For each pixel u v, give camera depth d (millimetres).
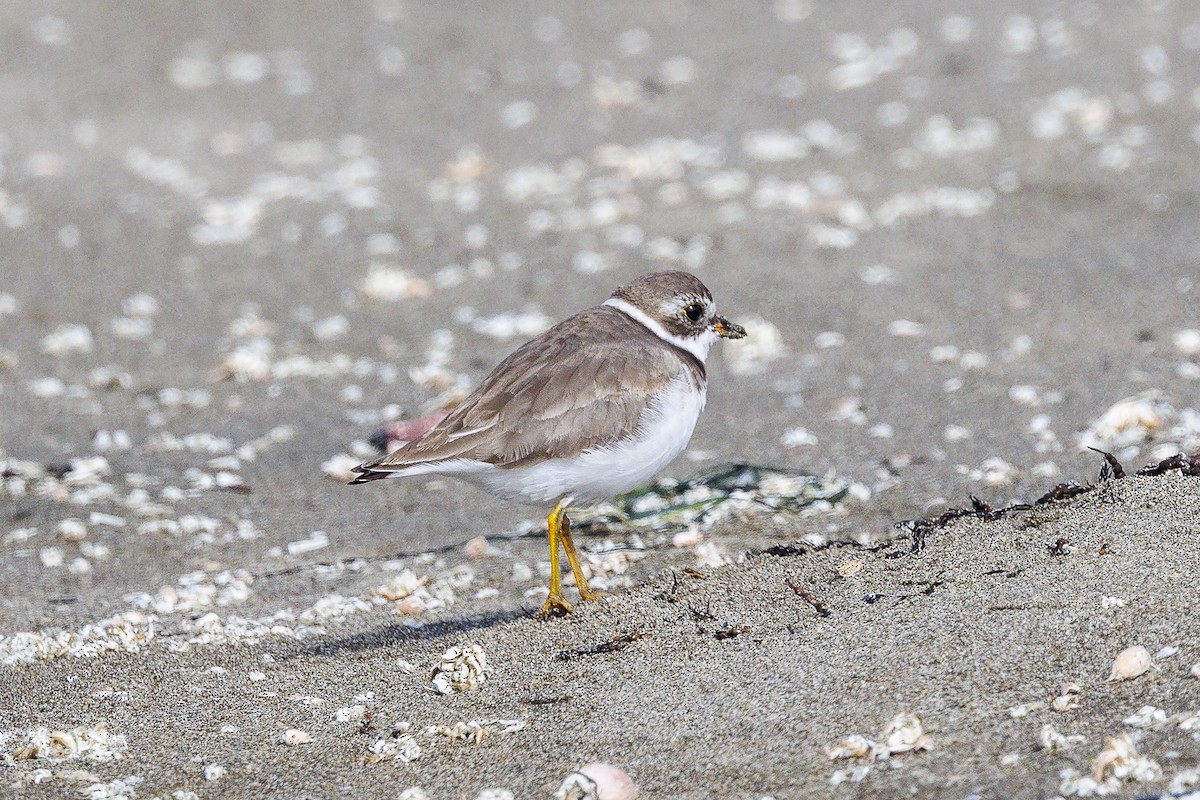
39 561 9742
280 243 17000
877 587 7453
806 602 7441
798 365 12891
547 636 7672
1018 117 18953
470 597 8945
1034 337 12977
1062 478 9953
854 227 16297
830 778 5668
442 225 17297
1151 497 7664
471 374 13203
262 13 25859
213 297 15508
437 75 22859
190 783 6383
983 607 6828
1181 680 5867
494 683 7215
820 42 22922
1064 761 5484
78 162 19844
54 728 7074
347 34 24812
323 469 11352
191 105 22047
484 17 25484
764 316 14031
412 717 6930
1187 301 13375
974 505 8633
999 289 14188
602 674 7062
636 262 15773
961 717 5938
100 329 14641
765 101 20625
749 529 9586
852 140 18859
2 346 14188
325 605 8859
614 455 7977
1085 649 6262
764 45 23047
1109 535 7312
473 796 6016
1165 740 5508
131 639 8320
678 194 17734
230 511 10586
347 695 7340
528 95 21781
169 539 10094
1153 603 6477
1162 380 11664
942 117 19234
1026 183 17000
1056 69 20500
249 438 12047
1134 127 18234
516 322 14258
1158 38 21312
